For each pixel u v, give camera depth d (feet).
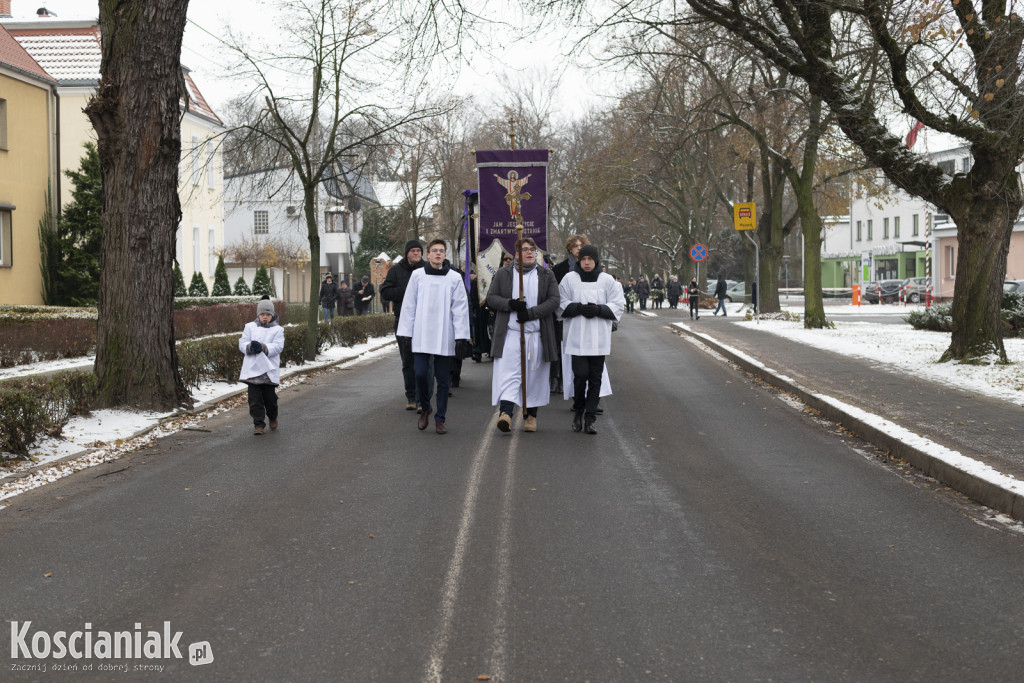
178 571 18.13
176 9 39.55
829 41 54.60
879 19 45.80
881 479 26.71
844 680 13.10
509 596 16.58
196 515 22.48
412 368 40.81
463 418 38.60
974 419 33.94
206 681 13.16
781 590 16.96
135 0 38.83
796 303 203.00
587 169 135.23
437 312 34.42
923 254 234.38
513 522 21.68
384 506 23.25
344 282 122.31
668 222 169.48
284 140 66.13
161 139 39.50
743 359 59.98
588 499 24.03
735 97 99.86
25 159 89.66
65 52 119.96
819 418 38.34
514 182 56.44
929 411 35.96
